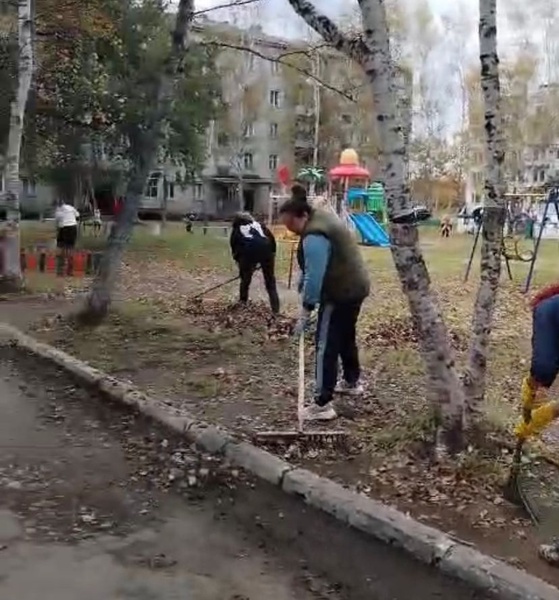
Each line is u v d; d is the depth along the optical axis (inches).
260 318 447.2
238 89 2156.7
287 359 344.8
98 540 168.9
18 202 594.2
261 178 2642.7
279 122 2630.4
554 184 844.6
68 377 313.3
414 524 166.9
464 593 147.2
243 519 180.7
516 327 450.0
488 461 202.5
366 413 253.8
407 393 282.0
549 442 225.1
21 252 731.4
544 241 1300.4
